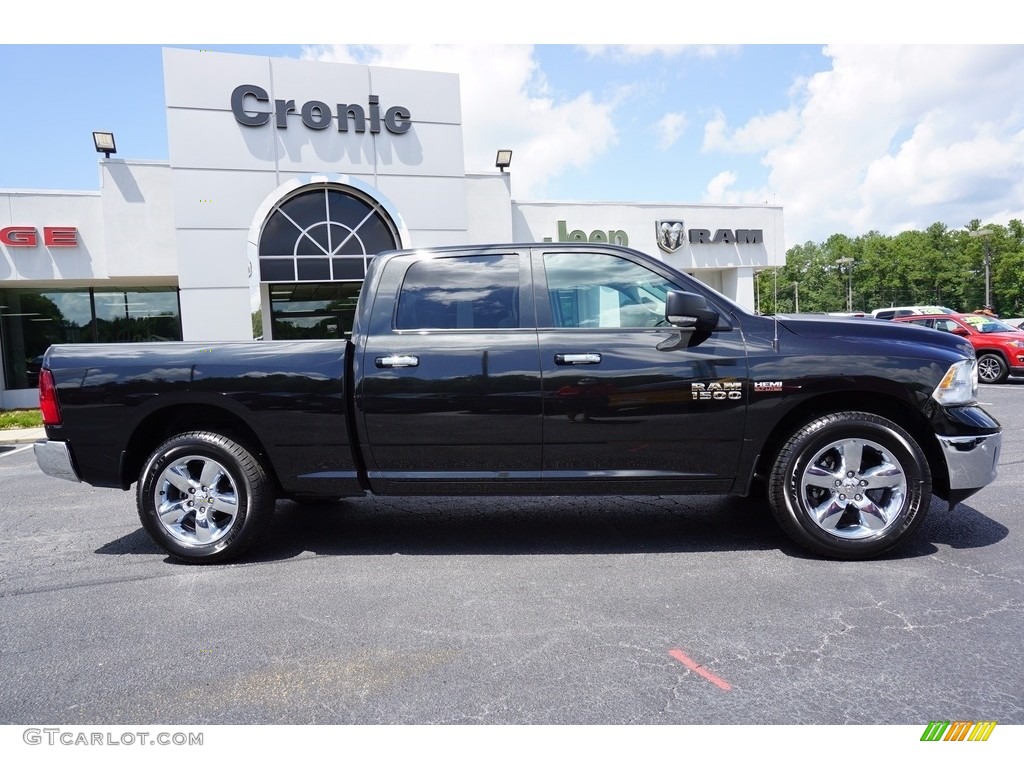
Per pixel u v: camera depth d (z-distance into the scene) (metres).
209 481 4.04
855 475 3.74
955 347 3.79
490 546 4.27
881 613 3.10
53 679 2.69
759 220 22.16
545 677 2.61
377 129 15.43
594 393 3.81
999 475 5.83
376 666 2.73
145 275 15.73
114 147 15.48
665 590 3.44
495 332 3.94
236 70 14.47
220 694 2.55
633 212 20.83
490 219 17.77
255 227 14.50
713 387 3.76
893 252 108.50
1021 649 2.73
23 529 5.03
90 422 4.00
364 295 4.11
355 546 4.35
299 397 3.94
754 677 2.57
